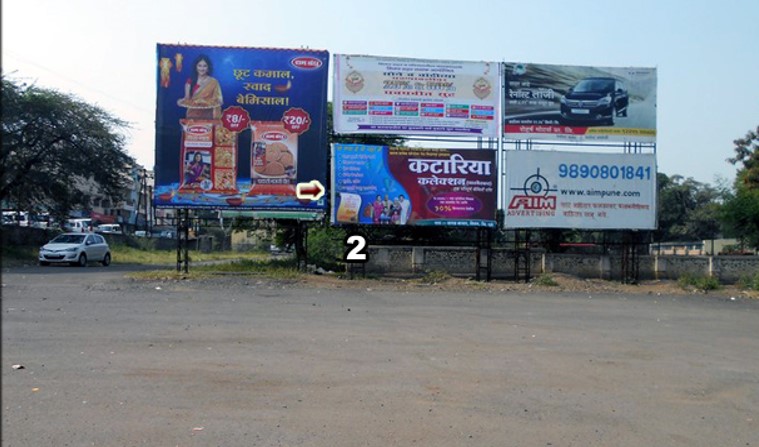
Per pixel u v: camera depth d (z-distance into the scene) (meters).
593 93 24.42
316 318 13.88
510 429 6.57
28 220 44.19
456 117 23.80
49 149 37.16
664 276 25.36
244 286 20.70
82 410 6.71
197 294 18.19
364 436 6.21
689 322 15.23
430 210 23.45
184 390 7.59
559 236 28.66
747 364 10.21
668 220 72.88
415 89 23.66
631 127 24.50
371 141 30.48
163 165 22.78
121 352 9.55
